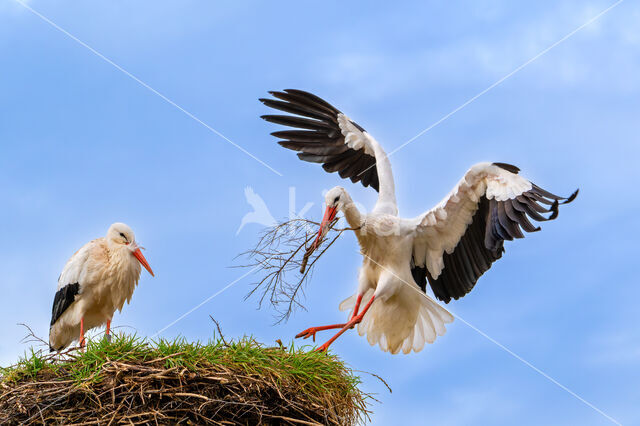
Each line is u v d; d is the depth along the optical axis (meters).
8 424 6.49
